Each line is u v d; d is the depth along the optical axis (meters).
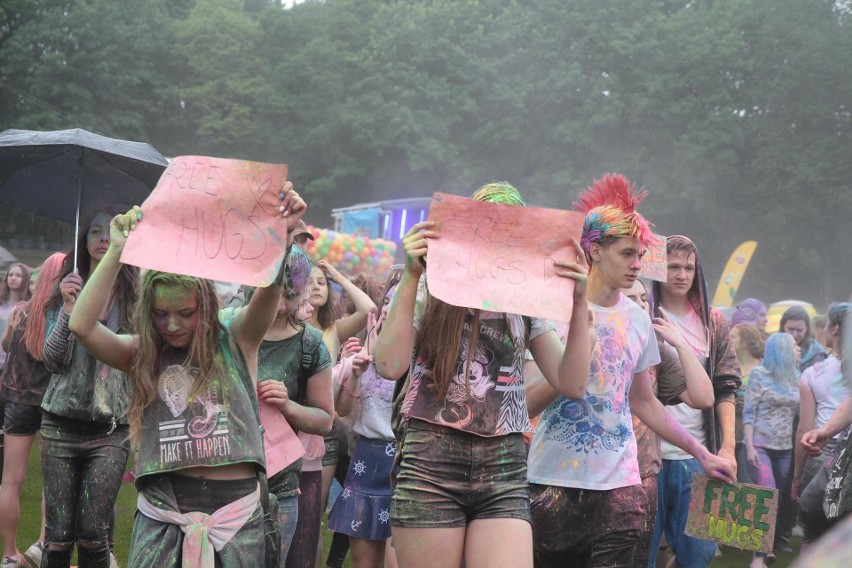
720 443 5.35
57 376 4.65
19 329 6.00
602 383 4.08
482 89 46.28
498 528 3.24
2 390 6.05
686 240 5.25
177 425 3.22
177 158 3.25
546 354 3.53
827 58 43.75
